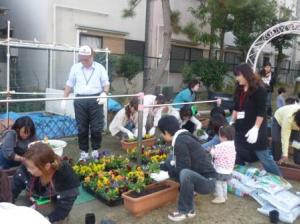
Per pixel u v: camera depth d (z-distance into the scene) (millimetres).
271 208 3984
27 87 9727
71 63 10445
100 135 5465
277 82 20719
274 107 11203
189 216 3770
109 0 12773
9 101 3799
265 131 4473
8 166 4215
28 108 8234
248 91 4422
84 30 12086
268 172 4637
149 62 14188
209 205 4156
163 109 6711
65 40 11711
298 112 4691
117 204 4008
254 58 11258
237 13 13516
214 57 15898
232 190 4500
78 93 5250
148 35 13531
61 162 2961
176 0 14953
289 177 5113
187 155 3701
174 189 4070
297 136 5301
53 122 6664
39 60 10562
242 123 4566
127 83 13156
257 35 14383
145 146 6113
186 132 3840
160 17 14477
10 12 11992
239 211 4031
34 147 2799
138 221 3670
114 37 13070
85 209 3895
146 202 3809
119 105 7832
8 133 4184
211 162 4012
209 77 14094
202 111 10602
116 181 4129
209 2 12430
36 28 11422
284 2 20125
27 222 1409
